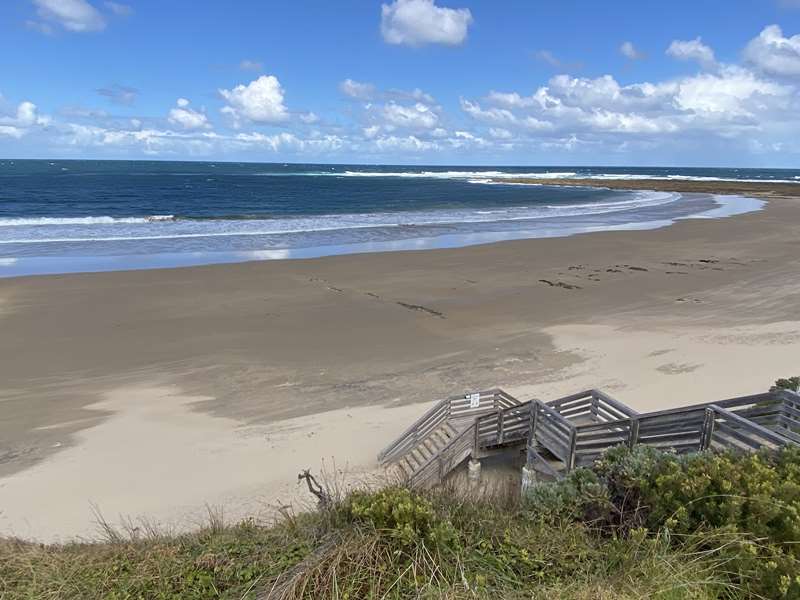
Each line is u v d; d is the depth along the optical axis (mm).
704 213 45250
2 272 20969
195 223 36469
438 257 25391
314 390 12055
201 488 8602
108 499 8281
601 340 14898
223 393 11844
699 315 16953
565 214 44500
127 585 4055
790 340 14320
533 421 8258
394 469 8992
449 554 3928
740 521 3900
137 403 11320
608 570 3775
